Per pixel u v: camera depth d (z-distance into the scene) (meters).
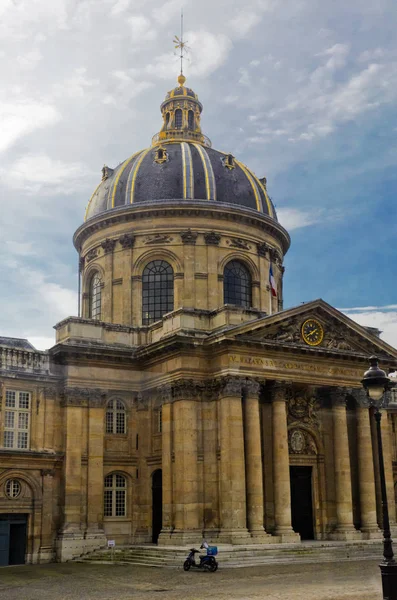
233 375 25.80
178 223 31.72
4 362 26.09
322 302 28.20
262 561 22.45
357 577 18.73
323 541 26.64
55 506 26.14
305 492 28.38
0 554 24.84
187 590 16.84
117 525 27.45
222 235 32.03
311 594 15.66
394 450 34.03
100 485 26.80
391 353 29.84
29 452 25.70
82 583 18.72
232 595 15.83
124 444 28.11
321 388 28.66
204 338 26.38
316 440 28.70
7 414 25.94
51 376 27.02
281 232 34.19
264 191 34.75
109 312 31.75
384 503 13.87
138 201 32.28
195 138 36.38
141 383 28.41
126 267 31.75
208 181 32.59
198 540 24.91
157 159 33.19
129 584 18.23
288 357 27.30
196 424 26.05
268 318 26.67
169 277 31.59
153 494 27.91
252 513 25.09
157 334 28.47
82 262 34.47
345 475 27.77
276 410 26.80
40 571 22.22
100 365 27.77
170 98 37.06
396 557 23.92
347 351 28.52
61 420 26.91
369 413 29.34
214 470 25.80
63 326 28.12
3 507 25.02
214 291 31.17
